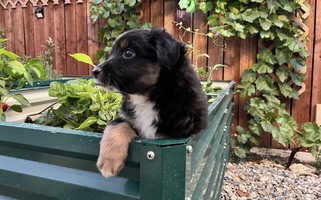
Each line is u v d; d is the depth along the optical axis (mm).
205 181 1399
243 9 3957
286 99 4094
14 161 1082
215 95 2760
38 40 5273
